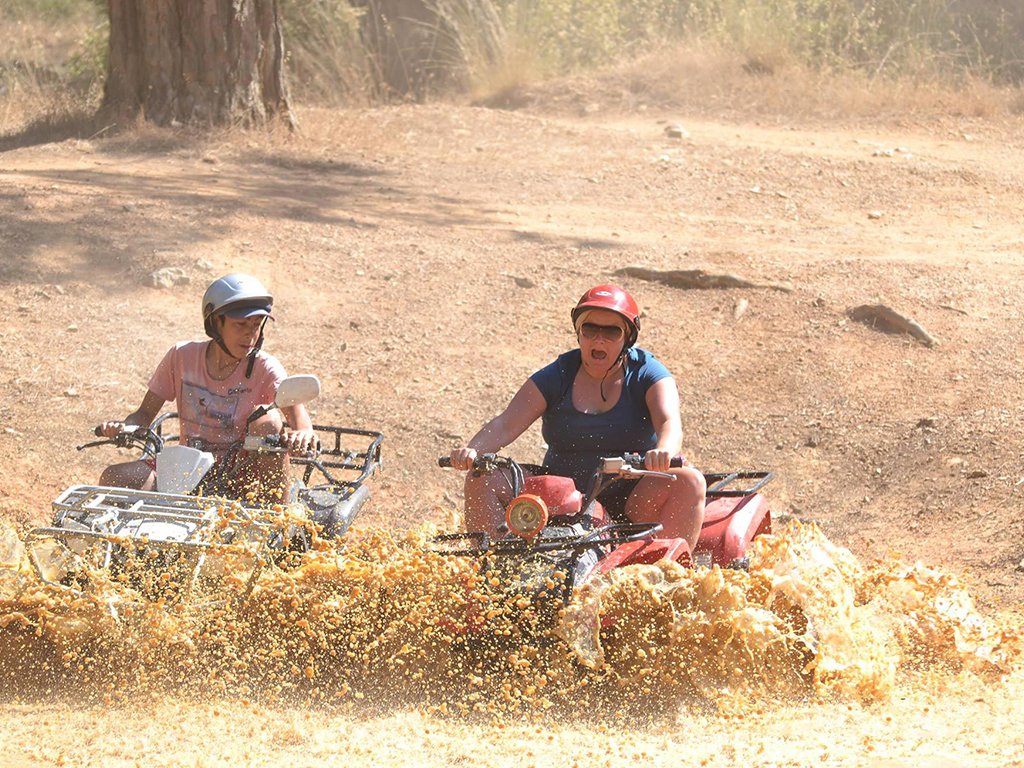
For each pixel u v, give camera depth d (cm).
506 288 2598
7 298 2323
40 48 5644
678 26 5350
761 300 2548
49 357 2164
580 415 1335
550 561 1139
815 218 3259
